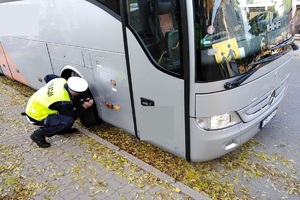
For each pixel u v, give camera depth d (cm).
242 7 261
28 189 314
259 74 284
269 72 303
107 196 293
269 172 314
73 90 357
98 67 359
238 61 257
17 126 477
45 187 315
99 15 320
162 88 279
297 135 387
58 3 379
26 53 526
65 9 370
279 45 314
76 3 346
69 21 372
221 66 246
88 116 419
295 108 470
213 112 258
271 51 299
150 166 333
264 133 397
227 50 249
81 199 292
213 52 241
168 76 268
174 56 256
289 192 283
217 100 254
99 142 401
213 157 287
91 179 322
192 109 260
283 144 367
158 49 269
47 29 427
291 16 351
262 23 287
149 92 296
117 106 360
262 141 377
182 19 233
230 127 275
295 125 414
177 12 237
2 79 809
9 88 700
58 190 309
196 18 230
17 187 319
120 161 350
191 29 232
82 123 443
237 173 316
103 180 318
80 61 389
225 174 315
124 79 325
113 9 298
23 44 520
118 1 289
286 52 337
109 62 336
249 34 270
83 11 341
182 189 291
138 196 288
